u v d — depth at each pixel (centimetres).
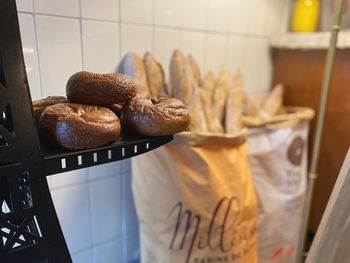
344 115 109
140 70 77
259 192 107
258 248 110
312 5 120
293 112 124
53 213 36
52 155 34
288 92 132
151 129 41
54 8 67
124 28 81
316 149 78
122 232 98
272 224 110
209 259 81
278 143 106
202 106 87
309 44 115
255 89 133
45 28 66
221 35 111
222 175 80
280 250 114
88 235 88
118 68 81
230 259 83
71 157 35
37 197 34
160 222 83
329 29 124
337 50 108
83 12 72
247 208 85
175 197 79
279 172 109
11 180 32
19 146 31
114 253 98
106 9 76
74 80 40
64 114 35
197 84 95
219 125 89
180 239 80
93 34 74
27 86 32
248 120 101
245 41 121
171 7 92
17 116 31
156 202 82
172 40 95
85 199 83
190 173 76
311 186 81
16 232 34
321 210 109
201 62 107
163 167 79
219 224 80
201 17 102
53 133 35
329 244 42
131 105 43
